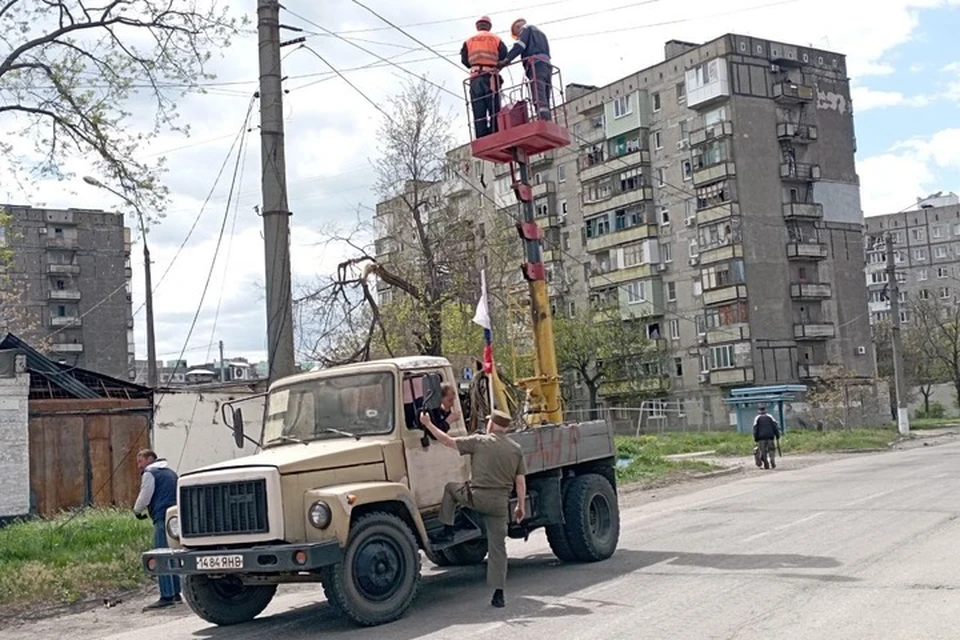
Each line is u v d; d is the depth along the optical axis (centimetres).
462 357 1200
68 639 996
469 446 966
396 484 949
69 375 2377
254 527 892
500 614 904
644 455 3334
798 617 793
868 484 2050
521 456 977
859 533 1270
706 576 1024
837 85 6844
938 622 746
